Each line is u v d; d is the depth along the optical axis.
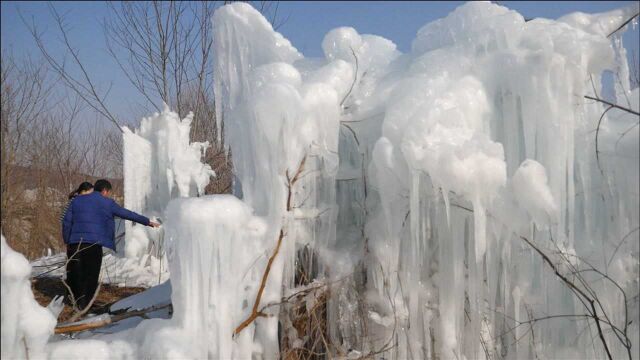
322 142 4.54
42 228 10.16
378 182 4.47
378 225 4.66
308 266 4.71
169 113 9.02
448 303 4.51
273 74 4.60
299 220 4.54
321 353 4.44
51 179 12.44
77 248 6.35
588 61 4.59
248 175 4.47
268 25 5.19
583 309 4.54
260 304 4.34
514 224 4.39
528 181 4.26
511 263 4.56
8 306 3.45
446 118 4.35
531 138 4.45
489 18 4.87
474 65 4.76
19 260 3.51
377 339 4.62
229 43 5.15
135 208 8.98
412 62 5.04
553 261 4.44
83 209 6.62
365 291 4.71
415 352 4.50
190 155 8.91
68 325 4.28
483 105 4.54
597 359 4.52
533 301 4.53
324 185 4.68
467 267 4.60
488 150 4.18
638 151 4.45
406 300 4.56
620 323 4.54
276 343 4.38
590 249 4.60
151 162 8.97
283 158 4.35
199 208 3.94
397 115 4.48
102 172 16.41
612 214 4.60
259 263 4.31
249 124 4.39
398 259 4.59
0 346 3.42
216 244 3.98
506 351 4.60
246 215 4.15
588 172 4.60
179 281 3.98
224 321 4.00
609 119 4.77
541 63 4.41
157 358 3.75
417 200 4.27
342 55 5.27
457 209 4.43
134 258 9.05
